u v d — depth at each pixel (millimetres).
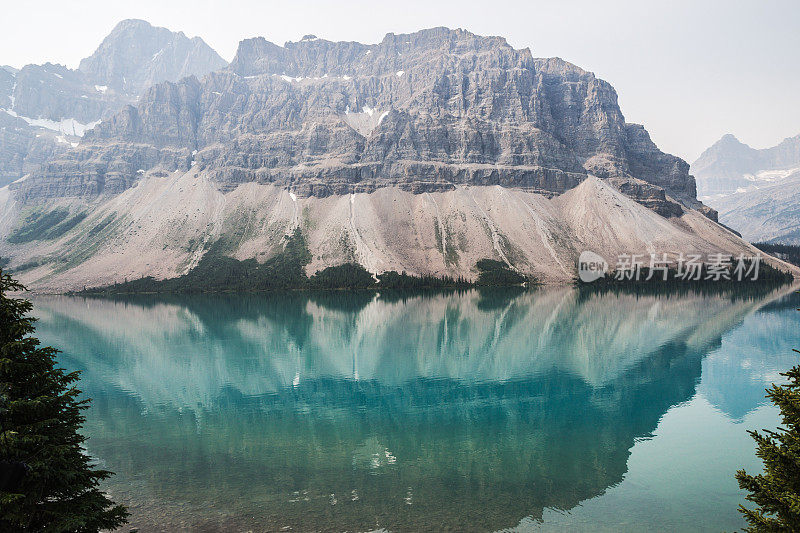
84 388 74000
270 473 41125
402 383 75188
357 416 58250
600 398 65000
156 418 58438
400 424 54844
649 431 51656
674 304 181375
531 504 35094
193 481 39625
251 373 83625
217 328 140250
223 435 51719
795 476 21719
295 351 103250
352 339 117312
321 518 33188
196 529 31875
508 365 86438
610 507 34688
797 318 138625
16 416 21859
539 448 46688
